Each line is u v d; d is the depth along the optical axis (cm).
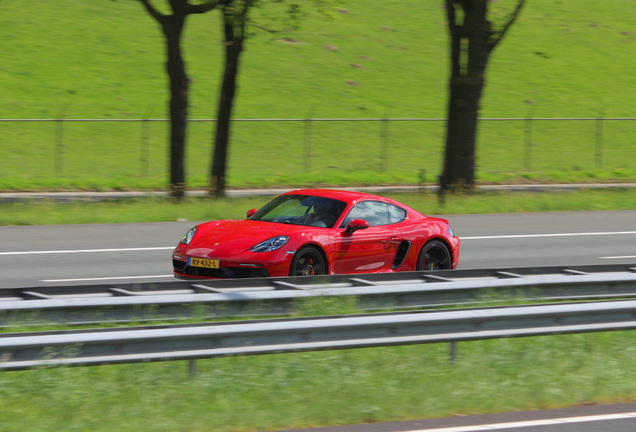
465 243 2419
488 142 5766
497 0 9538
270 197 3459
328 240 1556
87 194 3650
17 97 5844
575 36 8844
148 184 4031
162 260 2027
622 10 10031
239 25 3375
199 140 5459
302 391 985
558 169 5144
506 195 3634
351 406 930
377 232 1639
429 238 1728
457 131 3747
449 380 1050
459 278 1384
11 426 826
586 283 1362
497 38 3753
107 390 951
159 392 959
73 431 824
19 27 7225
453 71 3791
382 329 1067
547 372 1109
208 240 1542
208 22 8075
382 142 5191
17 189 3728
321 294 1206
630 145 6006
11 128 5250
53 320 1088
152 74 6712
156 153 5094
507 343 1220
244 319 1177
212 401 942
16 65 6419
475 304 1317
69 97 6003
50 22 7462
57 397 911
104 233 2464
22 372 975
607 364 1157
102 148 5081
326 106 6391
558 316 1157
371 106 6500
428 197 3412
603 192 3931
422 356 1164
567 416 930
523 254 2244
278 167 4803
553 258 2188
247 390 980
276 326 1004
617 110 7000
